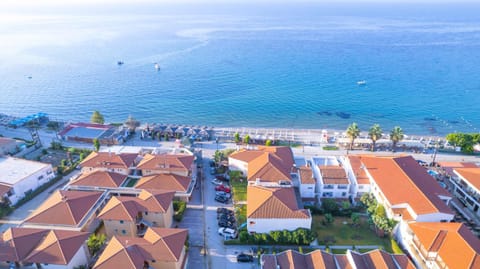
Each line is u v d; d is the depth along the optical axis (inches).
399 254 1916.8
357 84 6845.5
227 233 2240.4
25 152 3560.5
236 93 6402.6
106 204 2352.4
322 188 2657.5
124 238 1948.8
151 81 7180.1
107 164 2807.6
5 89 6678.2
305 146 3873.0
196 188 2861.7
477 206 2524.6
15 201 2588.6
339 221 2444.6
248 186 2571.4
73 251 1828.2
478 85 6702.8
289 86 6781.5
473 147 3681.1
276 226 2183.8
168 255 1815.9
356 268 1768.0
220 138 4092.0
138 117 5280.5
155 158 2856.8
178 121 5108.3
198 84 6948.8
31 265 1808.6
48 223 2117.4
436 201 2269.9
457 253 1796.3
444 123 5009.8
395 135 3668.8
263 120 5137.8
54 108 5664.4
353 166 2842.0
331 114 5374.0
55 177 2972.4
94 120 4478.3
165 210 2212.1
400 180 2501.2
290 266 1801.2
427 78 7199.8
